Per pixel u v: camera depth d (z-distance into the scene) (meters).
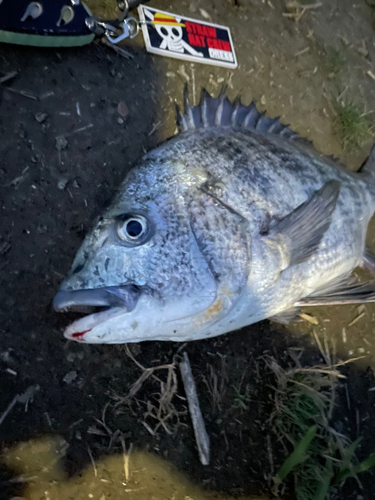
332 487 0.31
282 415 0.30
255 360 0.31
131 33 0.30
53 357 0.26
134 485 0.27
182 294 0.21
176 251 0.21
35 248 0.26
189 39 0.32
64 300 0.20
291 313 0.30
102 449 0.26
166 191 0.22
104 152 0.29
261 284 0.24
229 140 0.25
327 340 0.34
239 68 0.35
